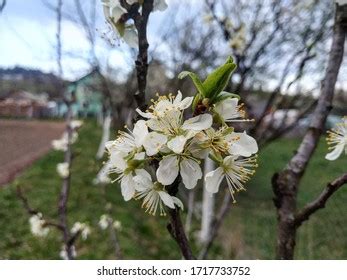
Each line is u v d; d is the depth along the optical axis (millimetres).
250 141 100
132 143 104
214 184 105
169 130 96
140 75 106
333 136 137
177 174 96
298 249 487
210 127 98
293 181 138
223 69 97
